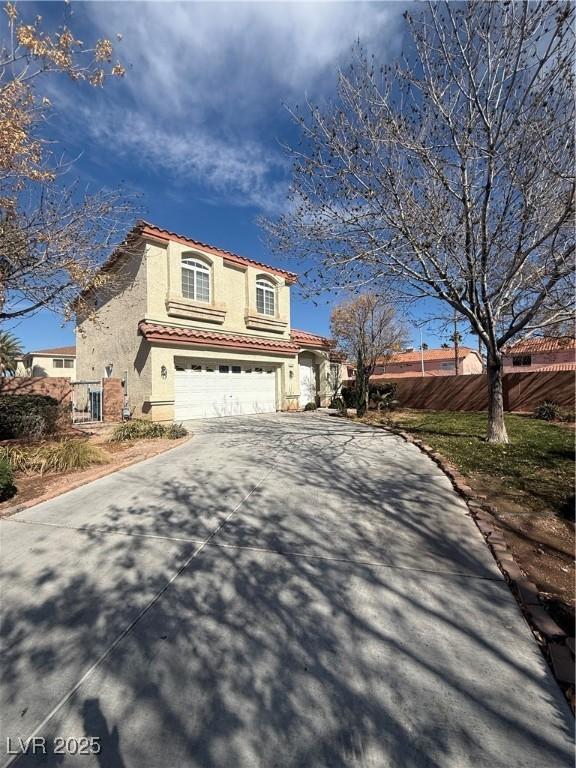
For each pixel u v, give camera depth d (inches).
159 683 81.0
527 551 137.3
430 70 236.2
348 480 226.5
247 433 412.5
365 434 403.2
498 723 71.1
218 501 193.5
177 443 344.5
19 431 349.4
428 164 254.1
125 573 125.8
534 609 103.3
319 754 65.4
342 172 265.0
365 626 98.7
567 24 190.7
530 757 64.6
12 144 220.8
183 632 96.9
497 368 329.7
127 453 303.9
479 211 287.0
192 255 559.5
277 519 169.3
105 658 88.3
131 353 533.0
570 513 169.8
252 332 650.2
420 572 125.1
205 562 132.3
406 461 273.0
